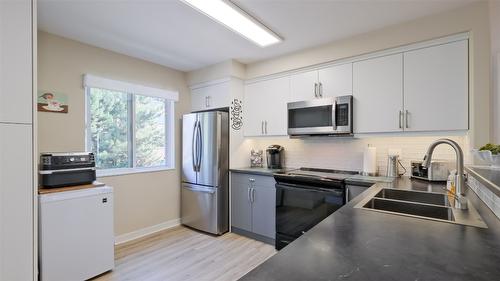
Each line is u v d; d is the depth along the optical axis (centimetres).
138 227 319
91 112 289
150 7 202
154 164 352
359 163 288
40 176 222
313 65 285
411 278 63
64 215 207
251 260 254
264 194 302
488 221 110
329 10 205
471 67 196
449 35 207
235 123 341
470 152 187
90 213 222
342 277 63
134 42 272
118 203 301
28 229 172
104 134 301
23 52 170
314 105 276
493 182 107
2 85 162
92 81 276
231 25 228
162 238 314
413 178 240
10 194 166
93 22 228
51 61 252
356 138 288
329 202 244
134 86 314
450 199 153
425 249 81
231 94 334
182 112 378
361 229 101
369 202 153
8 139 165
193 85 378
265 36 250
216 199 322
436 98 212
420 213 144
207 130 330
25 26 171
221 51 298
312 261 73
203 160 335
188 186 352
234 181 332
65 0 191
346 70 263
